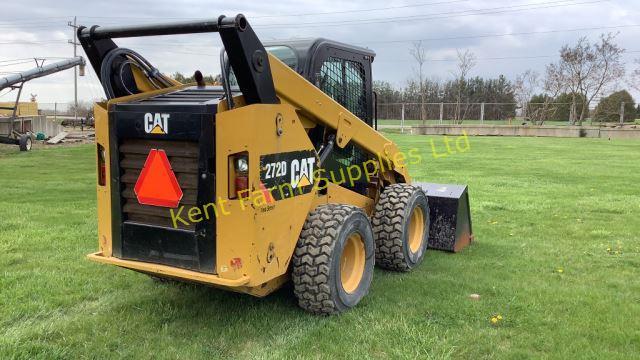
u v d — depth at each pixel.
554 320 4.01
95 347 3.55
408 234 5.13
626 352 3.52
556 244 6.34
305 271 3.89
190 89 4.22
